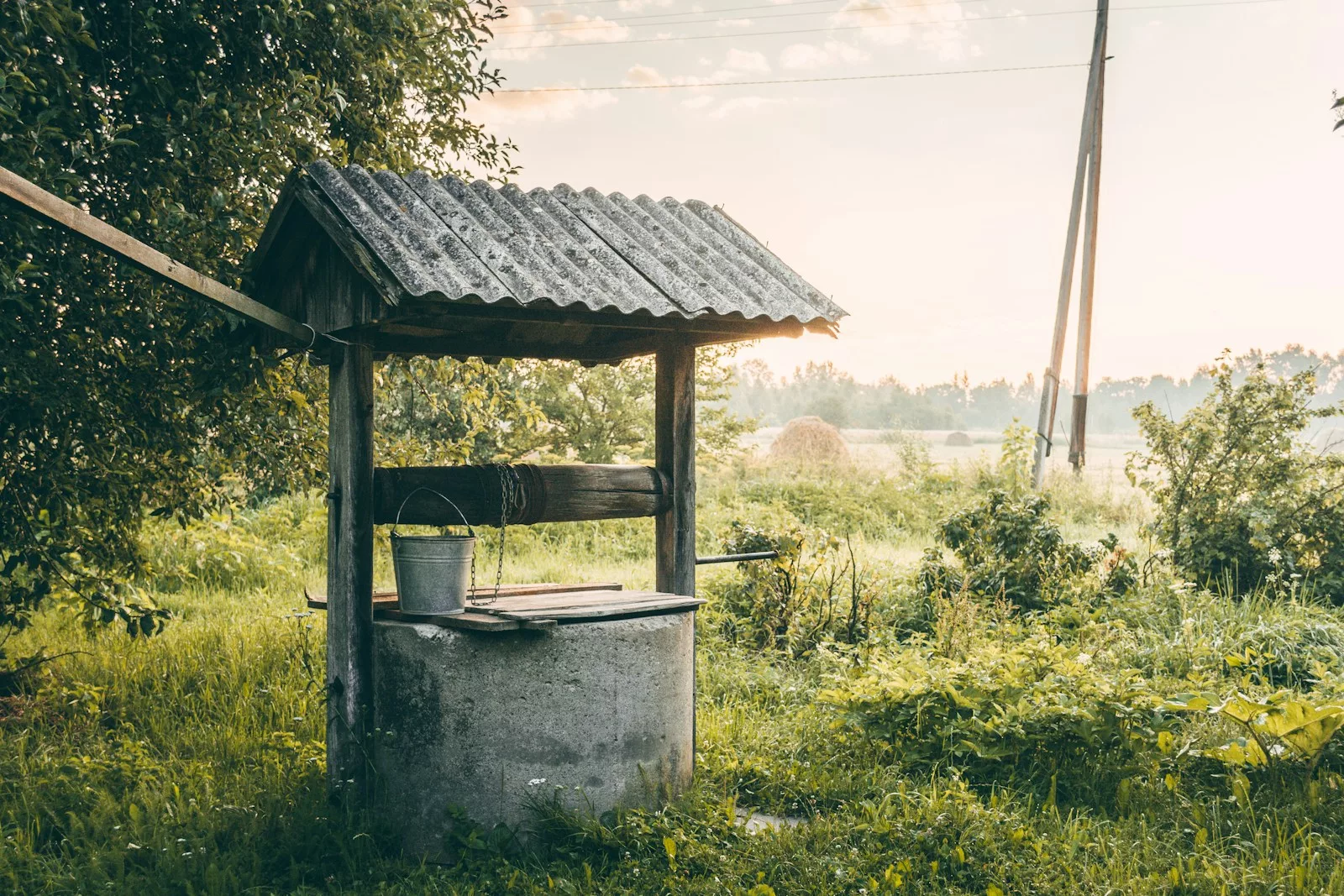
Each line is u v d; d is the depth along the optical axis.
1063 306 20.61
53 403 5.81
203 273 5.91
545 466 5.47
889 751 5.93
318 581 11.66
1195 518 11.05
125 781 5.34
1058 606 9.55
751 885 4.36
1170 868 4.39
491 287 4.58
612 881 4.36
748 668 8.08
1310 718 5.27
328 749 5.14
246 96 6.20
